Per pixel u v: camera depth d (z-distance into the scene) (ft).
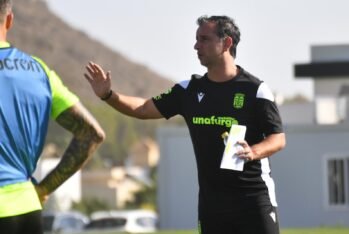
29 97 46.24
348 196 232.12
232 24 61.57
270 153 59.93
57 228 282.97
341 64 273.33
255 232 60.29
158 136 239.91
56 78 47.88
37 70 47.01
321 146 233.76
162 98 63.41
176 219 238.07
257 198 60.29
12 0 46.60
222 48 61.21
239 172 59.93
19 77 46.09
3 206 45.09
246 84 61.05
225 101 60.85
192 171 237.86
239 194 60.23
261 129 61.11
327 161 233.14
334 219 232.53
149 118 64.08
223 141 60.39
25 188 46.01
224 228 60.80
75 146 48.08
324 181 232.53
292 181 233.55
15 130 45.68
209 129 60.80
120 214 290.35
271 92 61.52
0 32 46.44
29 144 46.21
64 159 48.03
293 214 233.76
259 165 60.49
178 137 239.09
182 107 62.80
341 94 270.46
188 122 62.08
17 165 45.91
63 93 47.60
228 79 61.31
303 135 233.96
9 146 45.55
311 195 233.14
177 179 238.48
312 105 270.67
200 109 61.31
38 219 46.37
